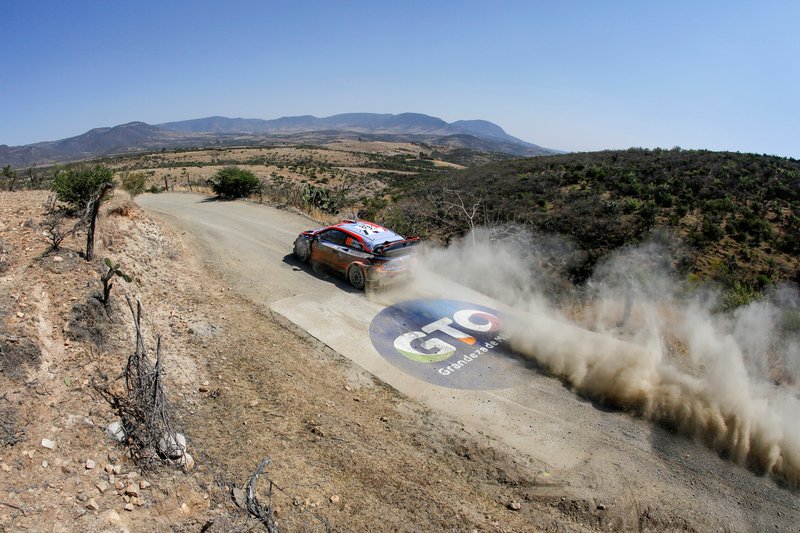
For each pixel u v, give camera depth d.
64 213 8.19
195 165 89.06
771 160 31.92
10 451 3.52
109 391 4.59
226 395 5.48
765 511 4.49
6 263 5.78
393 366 6.99
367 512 4.06
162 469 3.94
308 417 5.42
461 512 4.23
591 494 4.61
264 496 3.96
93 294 5.68
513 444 5.40
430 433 5.52
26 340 4.49
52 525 3.03
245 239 12.41
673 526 4.27
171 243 10.08
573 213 23.80
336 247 10.17
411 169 109.00
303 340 7.44
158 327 6.42
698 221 22.58
